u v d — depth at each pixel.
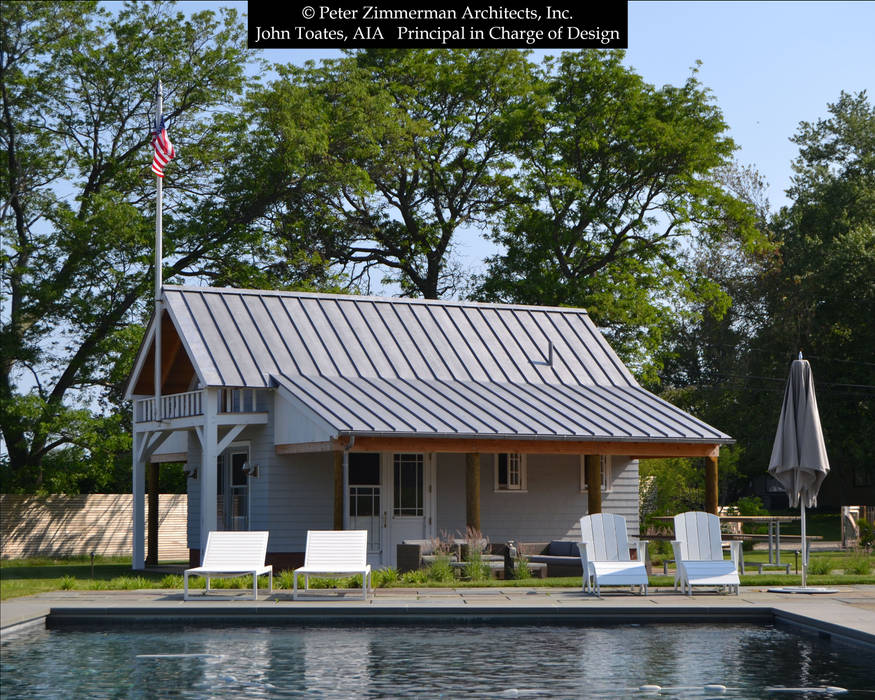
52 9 39.16
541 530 30.20
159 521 41.16
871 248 54.59
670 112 50.19
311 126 44.59
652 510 39.66
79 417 38.25
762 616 17.70
